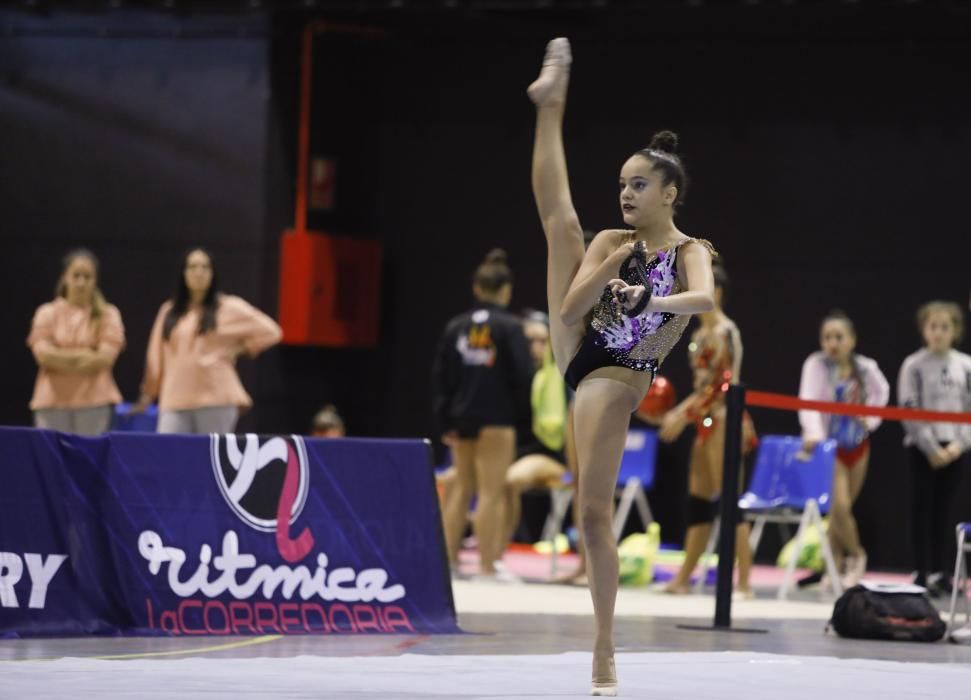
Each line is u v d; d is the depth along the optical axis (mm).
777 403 17906
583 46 31219
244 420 30000
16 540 14453
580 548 23750
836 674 13227
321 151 31000
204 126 30438
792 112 30078
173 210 30531
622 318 11250
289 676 11875
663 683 12102
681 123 30656
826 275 29906
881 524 29422
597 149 31094
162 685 11180
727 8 28109
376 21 31312
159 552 15047
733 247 30359
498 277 24484
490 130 31812
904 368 24344
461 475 24797
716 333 22266
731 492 17750
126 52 30922
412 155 32250
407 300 32250
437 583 16094
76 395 22172
